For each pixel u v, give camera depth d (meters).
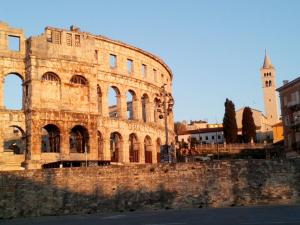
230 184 68.69
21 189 67.44
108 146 105.62
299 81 124.94
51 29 95.31
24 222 57.34
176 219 49.09
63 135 92.69
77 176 68.81
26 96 92.19
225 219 46.12
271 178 69.31
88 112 96.56
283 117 136.50
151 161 119.25
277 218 44.59
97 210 68.06
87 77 97.62
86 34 101.81
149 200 68.56
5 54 91.69
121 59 113.56
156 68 128.12
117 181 69.06
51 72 93.69
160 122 127.44
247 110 176.50
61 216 65.06
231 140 170.38
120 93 111.94
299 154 124.31
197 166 69.25
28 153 89.44
